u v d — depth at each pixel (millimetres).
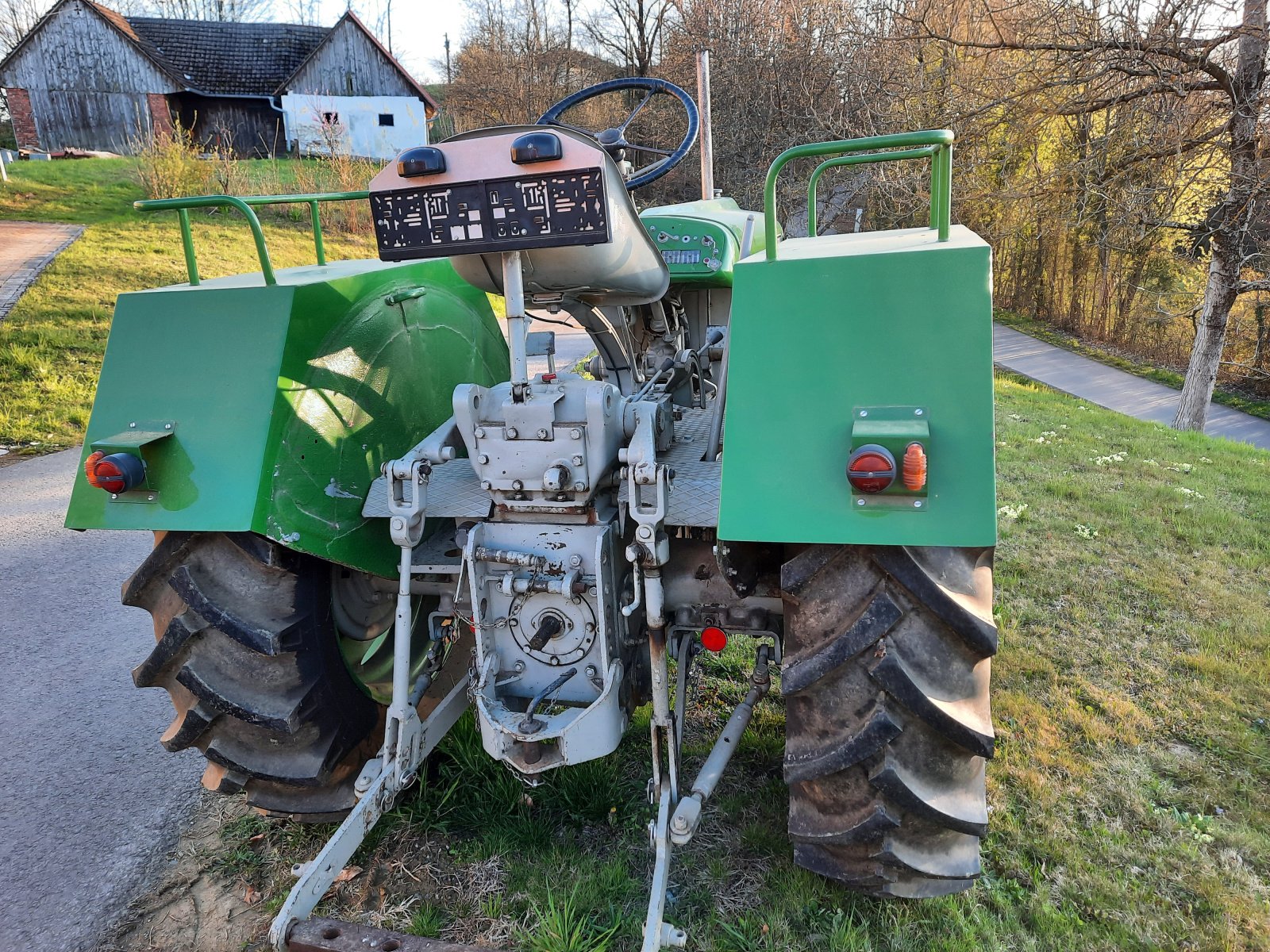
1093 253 20531
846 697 1794
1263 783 2785
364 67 29438
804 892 2266
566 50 30000
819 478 1661
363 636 2479
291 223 16688
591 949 2094
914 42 12695
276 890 2361
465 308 3141
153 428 2000
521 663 2270
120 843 2584
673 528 2256
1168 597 4230
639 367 3133
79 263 12461
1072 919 2213
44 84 28719
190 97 30000
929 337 1668
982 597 1749
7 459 7020
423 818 2557
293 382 2072
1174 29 9094
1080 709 3207
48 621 4230
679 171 20719
